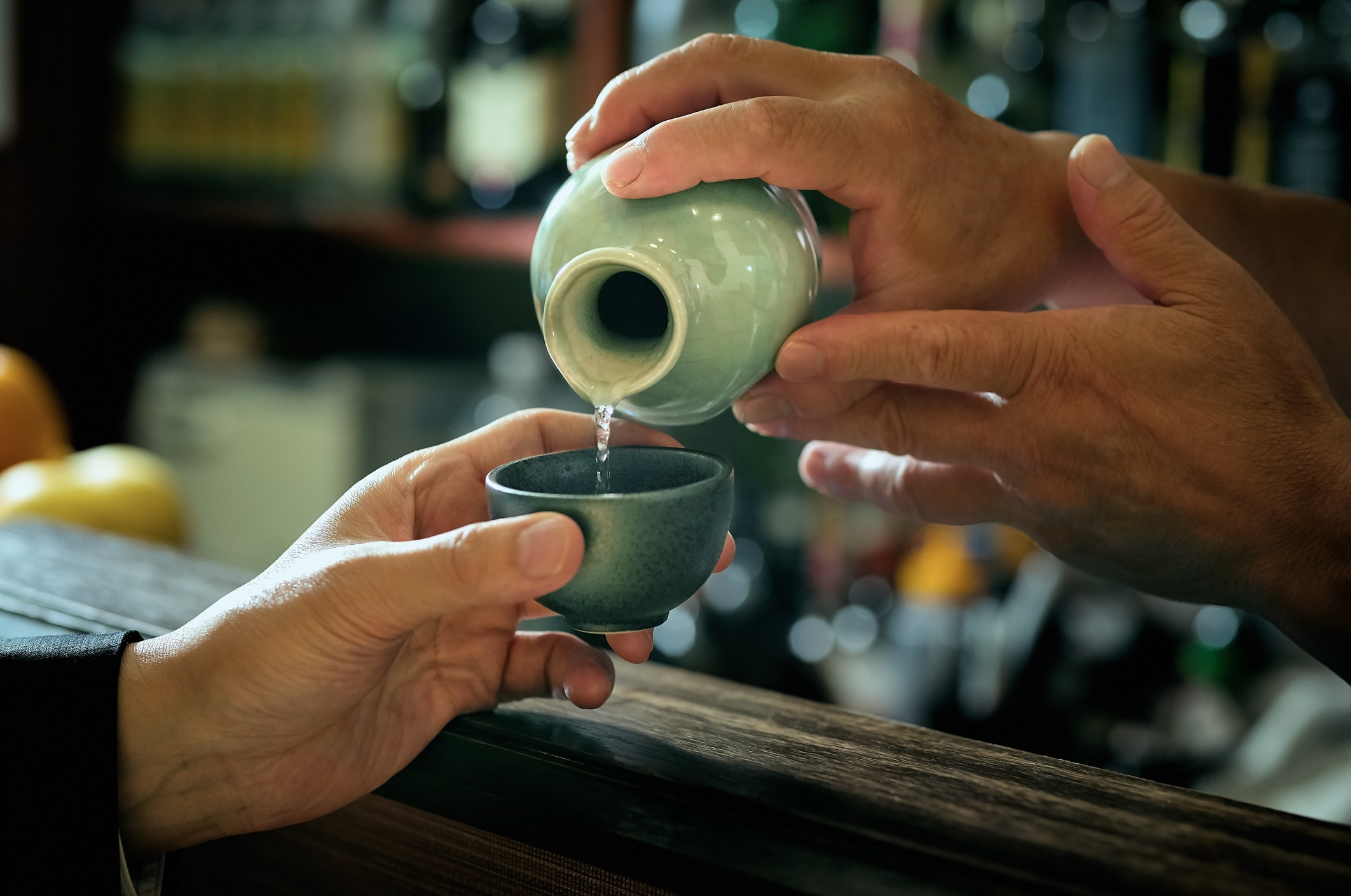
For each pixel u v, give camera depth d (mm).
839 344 461
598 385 436
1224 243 584
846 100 470
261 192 1345
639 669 489
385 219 1234
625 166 433
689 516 406
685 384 453
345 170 1288
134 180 1433
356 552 409
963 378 472
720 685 474
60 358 1470
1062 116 908
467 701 452
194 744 417
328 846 456
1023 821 383
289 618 408
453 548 391
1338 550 482
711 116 439
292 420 1346
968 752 421
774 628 1025
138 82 1396
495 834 426
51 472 782
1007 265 505
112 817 407
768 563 1063
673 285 425
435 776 435
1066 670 877
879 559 1012
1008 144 503
